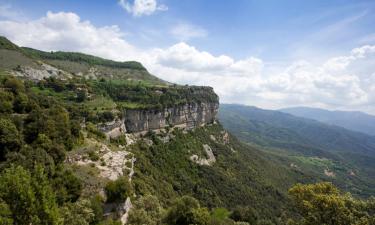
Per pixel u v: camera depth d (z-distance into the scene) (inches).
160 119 5718.5
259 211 4817.9
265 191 5802.2
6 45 5792.3
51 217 1123.9
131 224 1900.8
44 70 5511.8
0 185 1112.2
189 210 2218.3
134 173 3462.1
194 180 5064.0
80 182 1844.2
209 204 4382.4
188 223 2169.0
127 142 4333.2
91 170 2113.7
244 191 5339.6
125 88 6067.9
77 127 2603.3
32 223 1079.6
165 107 5821.9
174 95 6486.2
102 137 3324.3
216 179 5339.6
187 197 2374.5
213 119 7829.7
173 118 6117.1
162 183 4033.0
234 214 3673.7
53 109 2522.1
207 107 7421.3
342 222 1769.2
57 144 2071.9
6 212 1043.3
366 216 1775.3
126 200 1990.7
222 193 5017.2
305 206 1936.5
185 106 6456.7
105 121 3777.1
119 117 4148.6
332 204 1787.6
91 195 1871.3
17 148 1891.0
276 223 4402.1
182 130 6309.1
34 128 2119.8
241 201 4968.0
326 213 1824.6
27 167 1659.7
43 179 1225.4
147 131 5428.2
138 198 2330.2
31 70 5132.9
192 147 5994.1
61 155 2018.9
